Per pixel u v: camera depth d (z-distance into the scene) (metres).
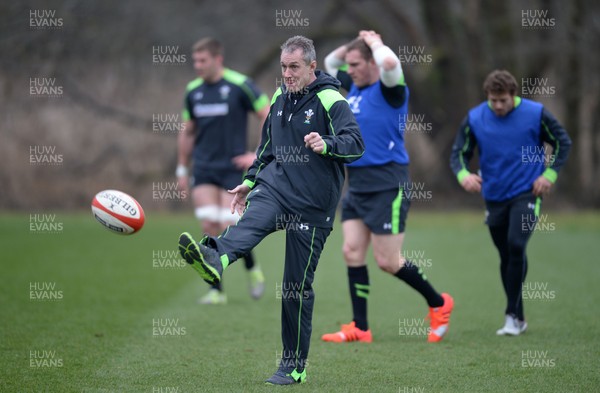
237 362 20.84
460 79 75.00
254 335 24.55
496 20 74.50
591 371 19.77
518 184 24.86
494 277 36.50
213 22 78.38
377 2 79.88
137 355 21.62
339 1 77.50
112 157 75.88
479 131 25.30
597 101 73.62
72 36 71.88
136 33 75.75
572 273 37.06
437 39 75.25
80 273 37.75
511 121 24.83
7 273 37.16
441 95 75.69
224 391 17.77
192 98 33.31
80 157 75.31
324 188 18.34
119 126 76.12
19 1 69.38
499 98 24.33
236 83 32.97
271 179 18.50
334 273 39.06
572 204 73.62
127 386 18.30
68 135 75.00
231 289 35.06
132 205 19.64
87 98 74.25
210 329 25.50
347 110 18.17
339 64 25.69
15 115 72.31
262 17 79.62
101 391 17.88
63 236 53.47
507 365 20.50
